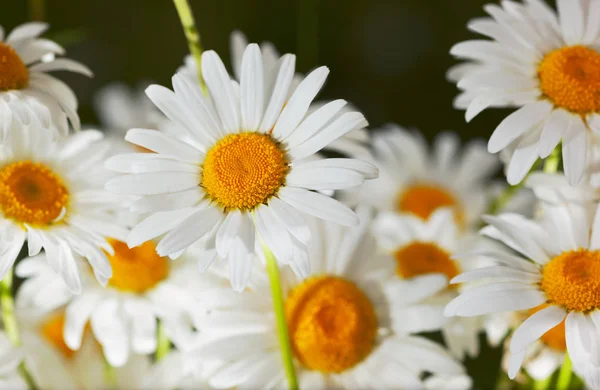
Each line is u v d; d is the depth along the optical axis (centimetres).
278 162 42
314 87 42
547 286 42
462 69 47
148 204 41
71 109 43
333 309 44
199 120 42
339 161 41
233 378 43
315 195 41
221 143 42
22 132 44
